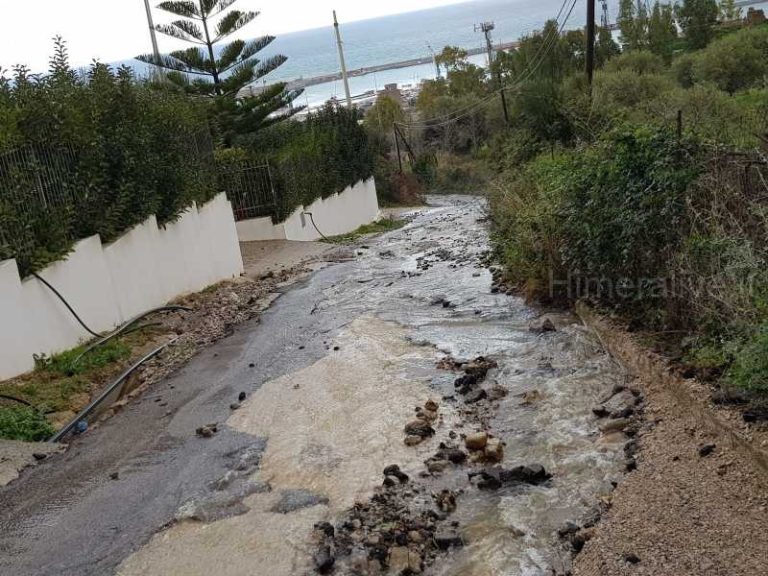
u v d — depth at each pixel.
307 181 24.81
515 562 4.67
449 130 57.62
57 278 9.88
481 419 6.76
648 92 27.30
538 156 16.20
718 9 49.66
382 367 8.44
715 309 6.12
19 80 10.85
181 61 26.08
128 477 6.63
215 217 15.92
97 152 11.56
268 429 7.21
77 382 9.02
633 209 7.46
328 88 153.50
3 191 9.51
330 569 4.83
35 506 6.29
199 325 11.71
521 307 9.89
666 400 6.09
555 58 39.47
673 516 4.65
